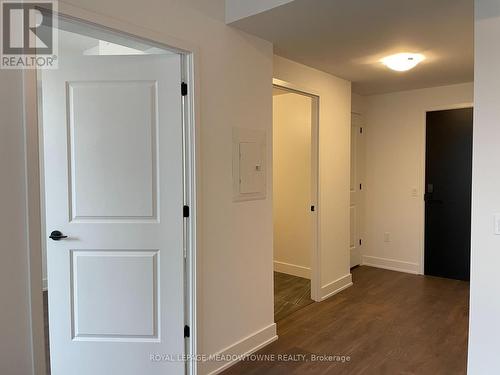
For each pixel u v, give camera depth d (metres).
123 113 2.25
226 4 2.54
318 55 3.28
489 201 1.96
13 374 1.61
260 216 2.89
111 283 2.29
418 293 4.11
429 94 4.66
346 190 4.33
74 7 1.74
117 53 2.93
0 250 1.56
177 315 2.33
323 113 3.90
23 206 1.62
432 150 4.69
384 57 3.35
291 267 4.85
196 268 2.36
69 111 2.23
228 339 2.63
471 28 2.64
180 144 2.29
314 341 3.00
